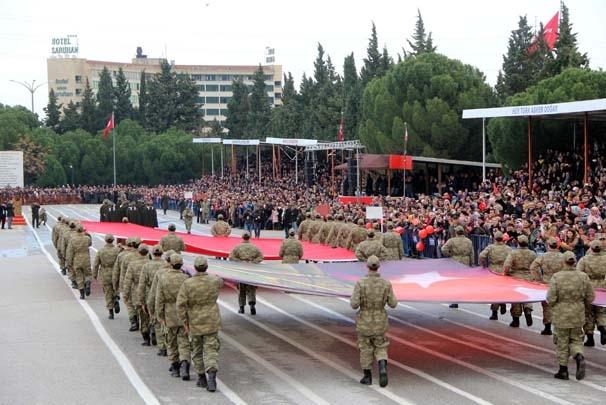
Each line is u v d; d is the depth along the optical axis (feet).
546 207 89.92
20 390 41.96
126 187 311.68
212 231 97.96
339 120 268.82
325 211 133.59
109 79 419.54
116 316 65.67
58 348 52.75
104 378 44.55
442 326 59.82
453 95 197.26
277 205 164.45
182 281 44.57
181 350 44.21
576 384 42.42
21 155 274.36
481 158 198.08
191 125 409.49
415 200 132.26
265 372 45.80
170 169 343.26
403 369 46.26
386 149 203.82
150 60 653.30
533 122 147.74
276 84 622.13
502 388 41.63
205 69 615.57
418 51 298.97
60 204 301.84
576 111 103.55
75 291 80.74
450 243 64.69
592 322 50.70
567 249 69.05
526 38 277.44
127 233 96.99
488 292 50.16
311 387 42.22
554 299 43.21
